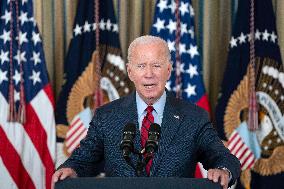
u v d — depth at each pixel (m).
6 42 11.98
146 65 6.41
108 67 12.33
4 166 11.79
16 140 11.90
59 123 12.17
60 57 12.91
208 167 6.52
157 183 5.16
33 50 12.16
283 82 12.09
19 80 12.01
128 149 5.54
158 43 6.47
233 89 12.15
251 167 12.05
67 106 12.17
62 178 5.39
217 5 13.02
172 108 6.75
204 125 6.64
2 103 11.88
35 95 12.08
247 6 12.28
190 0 12.38
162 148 6.45
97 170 7.25
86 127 12.10
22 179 11.96
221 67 13.05
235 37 12.28
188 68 12.22
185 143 6.50
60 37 12.87
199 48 13.01
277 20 12.73
